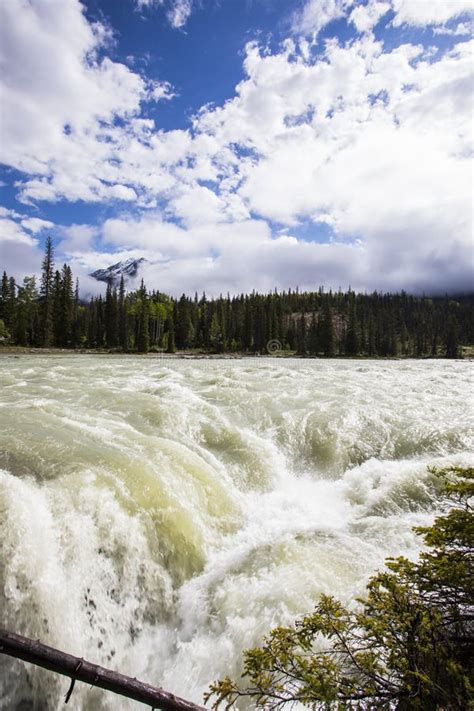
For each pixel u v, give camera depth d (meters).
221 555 5.56
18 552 4.10
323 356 85.75
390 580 2.86
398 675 2.33
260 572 4.95
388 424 10.72
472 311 131.38
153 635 4.53
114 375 17.72
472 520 3.11
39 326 68.12
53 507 4.77
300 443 9.73
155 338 95.56
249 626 4.11
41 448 6.34
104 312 87.94
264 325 94.19
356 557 5.16
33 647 1.97
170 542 5.23
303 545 5.52
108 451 6.67
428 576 2.86
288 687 3.00
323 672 2.34
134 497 5.48
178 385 14.25
